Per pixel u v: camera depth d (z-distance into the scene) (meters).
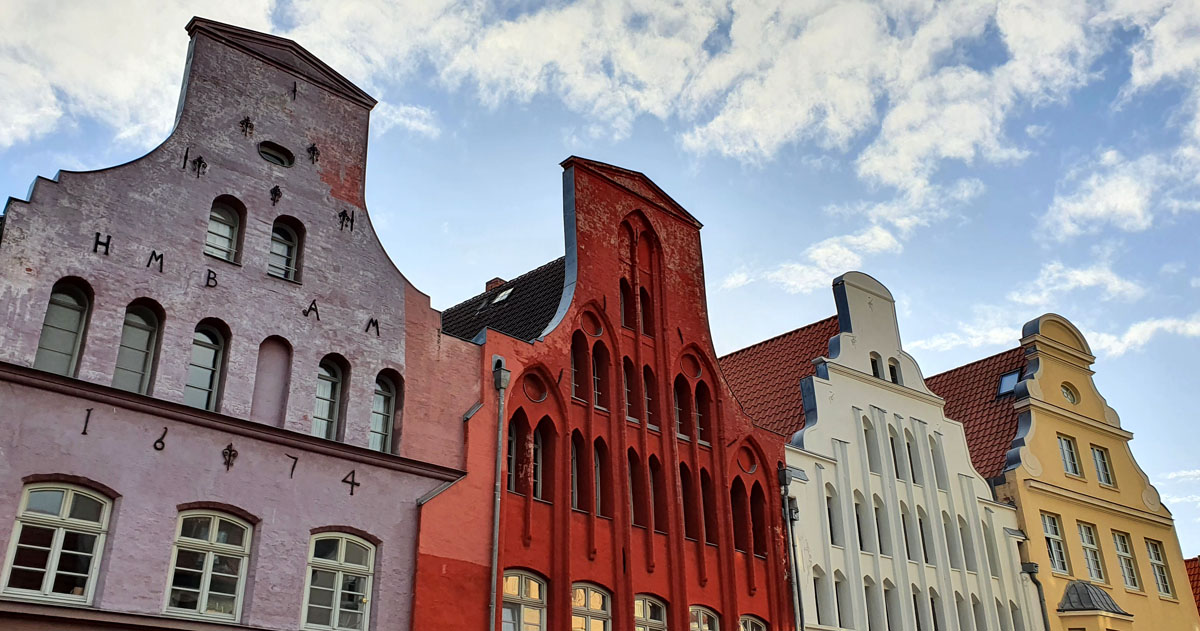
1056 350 40.88
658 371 26.25
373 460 19.41
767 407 33.19
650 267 27.81
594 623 22.16
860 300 34.06
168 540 16.45
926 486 32.38
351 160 21.98
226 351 18.34
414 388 20.75
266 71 21.23
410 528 19.59
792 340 35.44
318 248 20.45
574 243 25.80
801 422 30.84
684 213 29.56
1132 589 37.44
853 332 33.06
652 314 26.98
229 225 19.58
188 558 16.77
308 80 21.91
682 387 27.05
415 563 19.31
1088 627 33.44
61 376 15.80
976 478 34.62
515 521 21.44
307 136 21.38
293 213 20.36
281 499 17.98
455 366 21.67
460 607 19.56
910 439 33.12
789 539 27.25
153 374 17.25
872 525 29.83
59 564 15.41
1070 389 41.00
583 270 25.58
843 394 31.52
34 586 15.09
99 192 17.67
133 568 15.93
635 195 28.16
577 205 26.34
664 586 23.81
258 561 17.36
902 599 29.31
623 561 23.02
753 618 25.89
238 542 17.44
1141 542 39.31
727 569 25.50
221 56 20.64
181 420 17.14
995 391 40.22
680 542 24.50
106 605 15.48
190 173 19.09
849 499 29.52
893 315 35.16
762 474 27.73
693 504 25.56
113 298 17.16
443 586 19.47
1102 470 40.03
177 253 18.27
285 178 20.56
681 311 27.84
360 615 18.50
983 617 31.70
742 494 27.00
